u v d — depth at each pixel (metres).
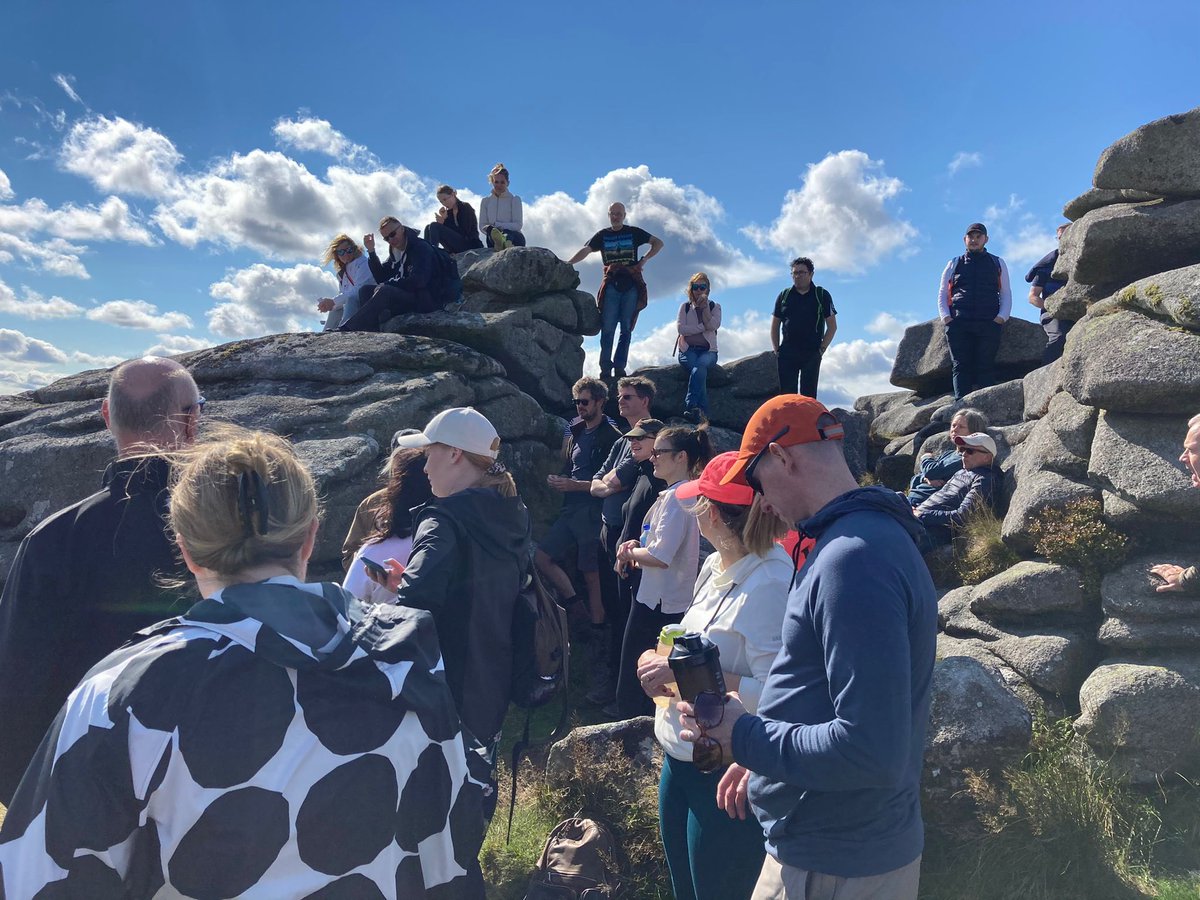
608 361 9.95
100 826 1.13
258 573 1.37
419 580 2.74
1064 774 3.55
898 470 8.14
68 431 6.54
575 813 3.65
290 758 1.23
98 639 1.90
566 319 9.45
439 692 1.44
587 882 3.11
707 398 9.59
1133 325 5.03
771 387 9.95
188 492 1.36
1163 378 4.59
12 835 1.15
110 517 1.92
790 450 1.86
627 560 4.58
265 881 1.19
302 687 1.27
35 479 6.13
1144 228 5.70
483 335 8.12
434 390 6.87
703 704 1.81
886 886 1.71
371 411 6.40
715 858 2.38
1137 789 3.70
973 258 8.50
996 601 4.76
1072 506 4.93
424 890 1.39
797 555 1.91
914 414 8.84
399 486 3.54
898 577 1.61
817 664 1.70
